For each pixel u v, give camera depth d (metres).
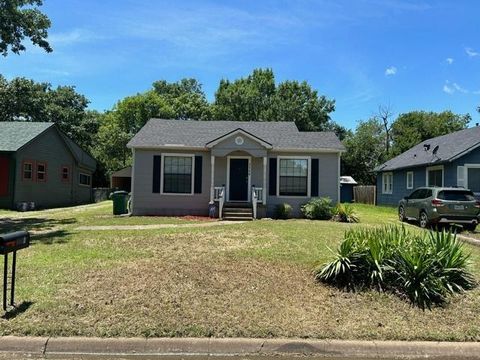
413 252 6.77
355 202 36.50
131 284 6.64
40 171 25.80
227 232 11.77
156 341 5.02
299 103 47.94
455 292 6.66
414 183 26.19
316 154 19.08
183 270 7.38
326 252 8.98
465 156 21.12
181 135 19.89
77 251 9.14
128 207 19.83
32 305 5.80
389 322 5.69
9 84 36.75
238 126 21.62
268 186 19.00
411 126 46.28
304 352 5.02
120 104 50.88
